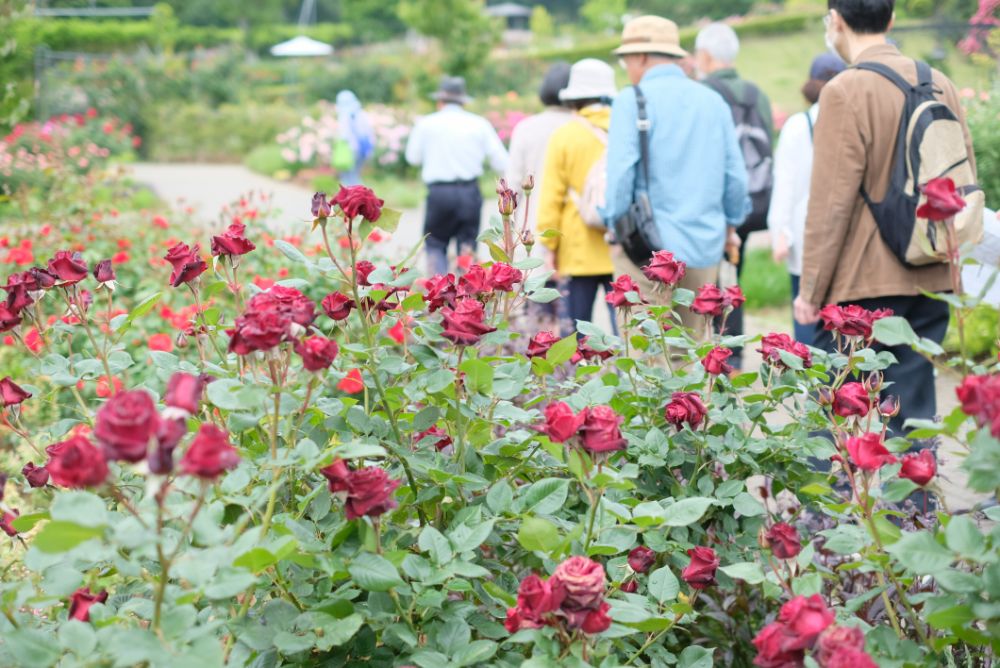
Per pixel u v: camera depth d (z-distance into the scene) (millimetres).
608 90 5191
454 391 2068
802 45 32062
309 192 17438
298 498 1976
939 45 10414
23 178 11727
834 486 2732
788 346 2420
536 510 1958
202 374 2131
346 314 2139
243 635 1671
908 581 1893
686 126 4238
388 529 1891
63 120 19344
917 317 3508
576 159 5141
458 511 2029
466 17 27484
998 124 6934
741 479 2525
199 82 30562
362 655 1855
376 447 1687
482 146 7879
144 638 1411
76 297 2293
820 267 3465
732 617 2359
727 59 5742
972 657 2074
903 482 1741
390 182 18531
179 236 7609
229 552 1410
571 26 63125
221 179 19469
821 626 1404
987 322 5602
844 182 3379
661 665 1945
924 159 3234
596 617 1478
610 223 4293
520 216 5977
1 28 9680
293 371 2232
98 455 1304
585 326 2520
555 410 1708
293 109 29656
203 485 1361
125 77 25578
